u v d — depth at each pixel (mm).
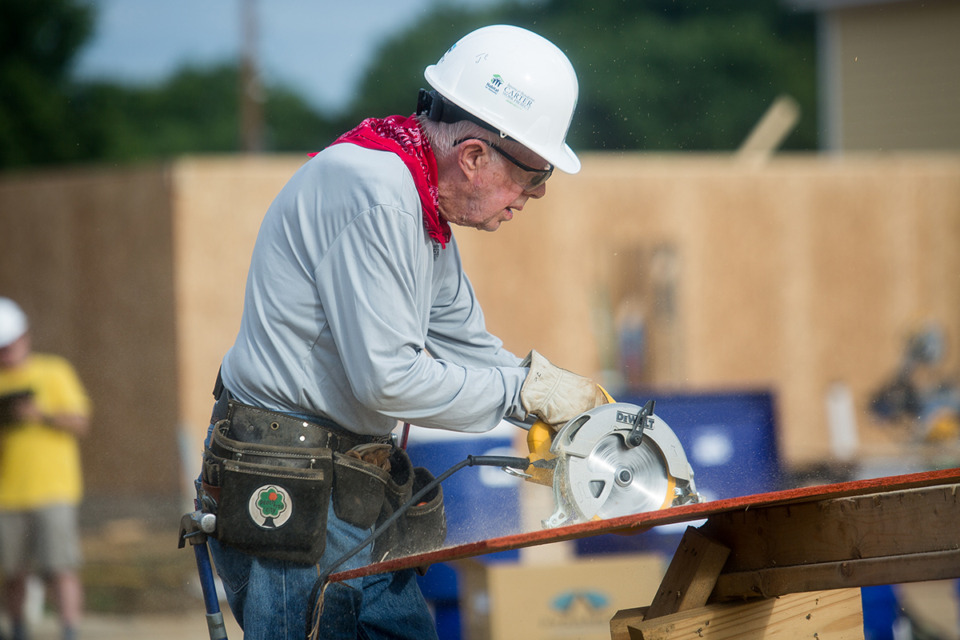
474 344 10438
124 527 34781
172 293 38562
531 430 8961
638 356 43125
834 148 60375
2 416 21844
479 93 8828
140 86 124250
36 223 42375
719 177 44969
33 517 22031
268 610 8711
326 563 8867
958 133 57000
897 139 58719
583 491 8625
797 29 108250
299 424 8750
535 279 42438
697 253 44594
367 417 8930
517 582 14688
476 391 8656
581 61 103000
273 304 8734
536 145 8844
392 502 9430
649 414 8945
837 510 8445
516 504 13422
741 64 103625
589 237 43156
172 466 38344
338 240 8453
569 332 42625
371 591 9562
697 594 9016
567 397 8852
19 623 22078
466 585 15547
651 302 43875
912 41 58094
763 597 8945
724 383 44562
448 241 9984
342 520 8898
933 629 17672
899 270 47344
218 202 38719
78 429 22453
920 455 37500
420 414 8555
